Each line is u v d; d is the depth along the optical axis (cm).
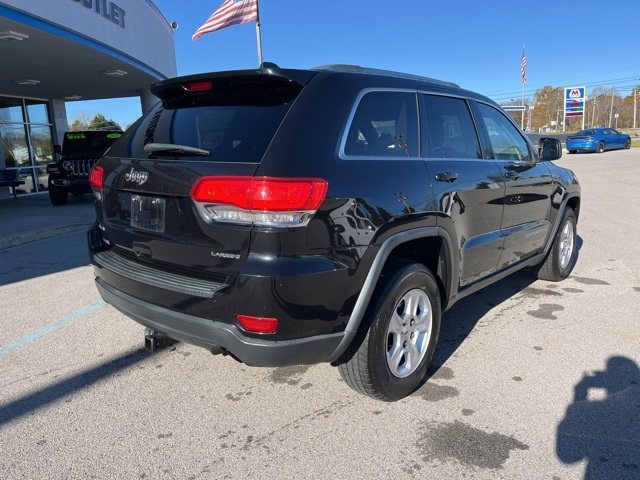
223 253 246
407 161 307
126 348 391
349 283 259
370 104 299
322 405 308
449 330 421
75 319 453
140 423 289
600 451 260
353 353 285
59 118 1912
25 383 337
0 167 1600
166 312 269
